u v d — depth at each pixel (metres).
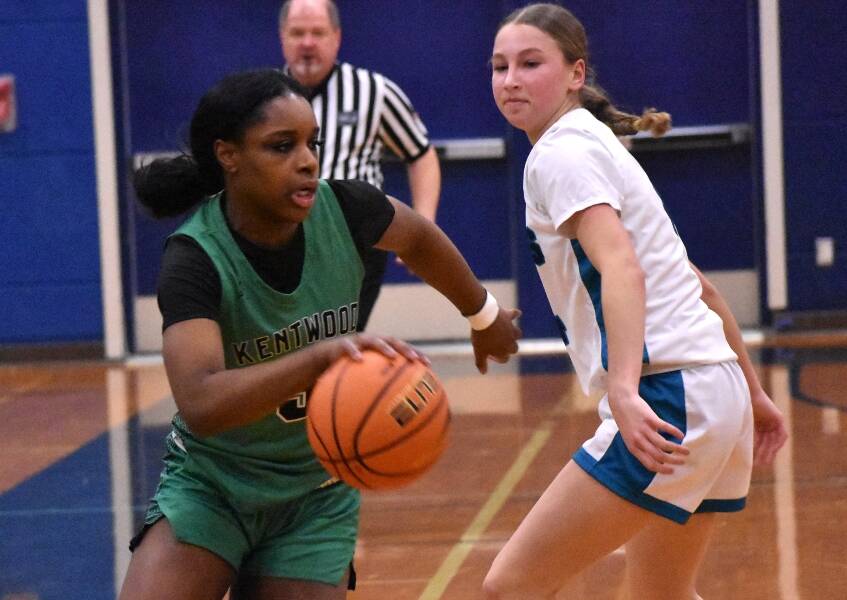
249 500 4.68
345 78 9.95
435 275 5.18
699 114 17.38
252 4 17.33
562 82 5.30
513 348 5.54
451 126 17.48
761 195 17.39
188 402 4.21
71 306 17.58
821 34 17.08
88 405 14.30
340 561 4.82
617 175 4.94
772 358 15.37
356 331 4.89
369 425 4.16
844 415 11.94
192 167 4.72
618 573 7.61
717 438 4.90
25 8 17.16
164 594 4.52
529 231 5.23
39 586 7.75
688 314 5.00
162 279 4.43
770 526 8.46
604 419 5.06
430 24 17.38
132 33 17.42
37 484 10.57
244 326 4.53
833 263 17.34
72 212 17.44
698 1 17.25
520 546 4.96
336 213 4.74
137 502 9.86
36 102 17.30
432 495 9.70
